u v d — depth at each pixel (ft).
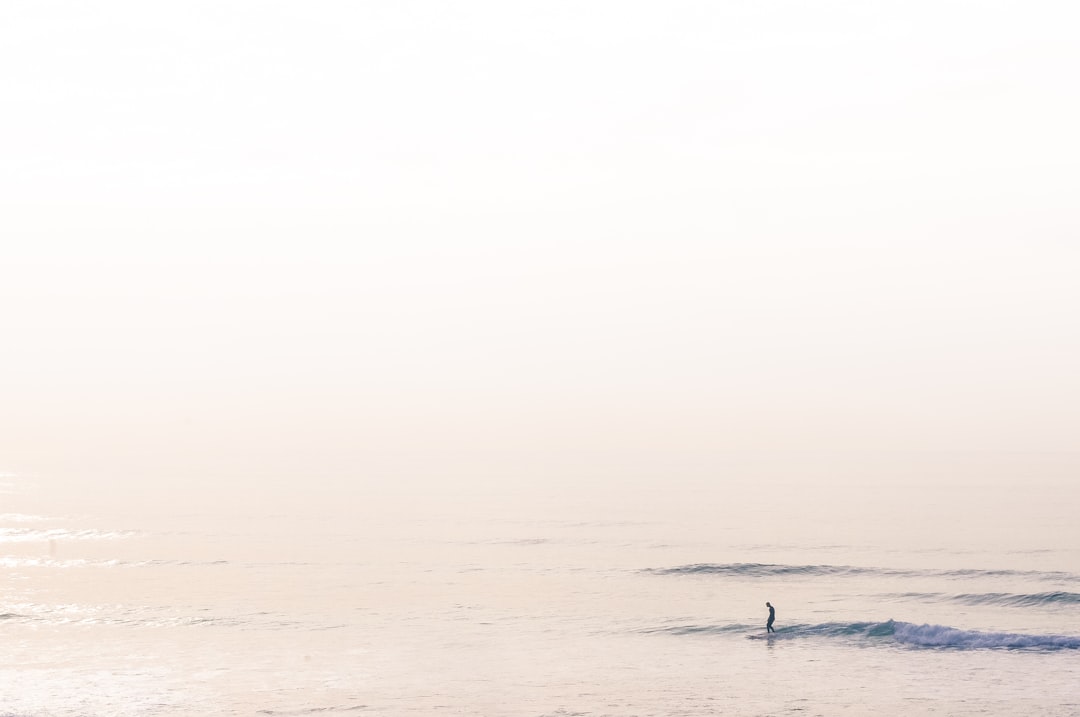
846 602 184.55
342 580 213.66
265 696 116.57
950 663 132.16
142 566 235.20
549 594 195.00
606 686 121.29
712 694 117.08
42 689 119.96
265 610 176.45
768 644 146.61
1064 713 107.14
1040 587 197.98
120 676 126.82
